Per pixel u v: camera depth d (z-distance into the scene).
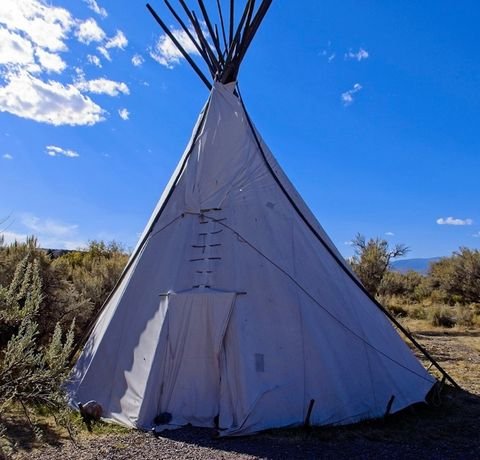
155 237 6.84
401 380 6.30
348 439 5.17
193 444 4.88
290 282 6.20
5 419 5.50
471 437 5.44
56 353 4.10
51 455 4.49
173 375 5.69
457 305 20.58
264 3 7.75
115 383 5.87
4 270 8.73
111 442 4.89
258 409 5.32
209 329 5.77
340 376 5.78
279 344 5.76
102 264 14.59
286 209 6.93
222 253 6.30
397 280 26.14
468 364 10.02
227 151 7.13
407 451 4.93
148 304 6.23
